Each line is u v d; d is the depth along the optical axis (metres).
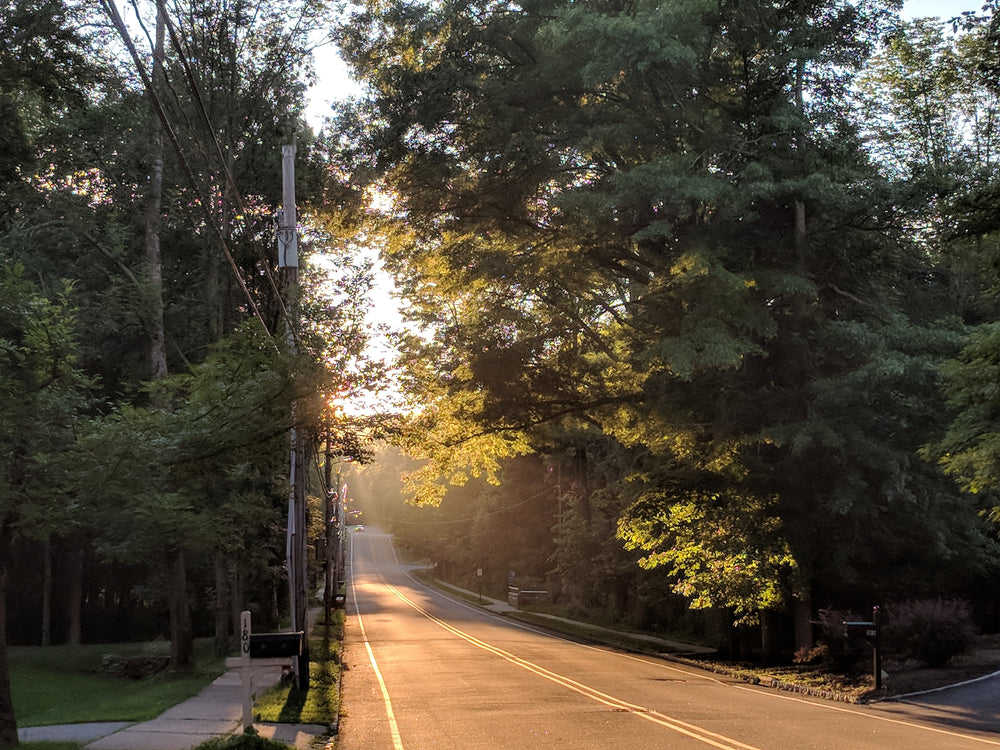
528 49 25.62
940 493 22.09
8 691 11.71
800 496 22.73
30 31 15.37
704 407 23.59
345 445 14.07
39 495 11.73
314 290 29.70
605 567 44.00
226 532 22.89
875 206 21.86
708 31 22.88
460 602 70.69
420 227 28.69
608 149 25.92
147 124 26.80
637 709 15.30
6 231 26.36
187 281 32.88
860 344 21.44
